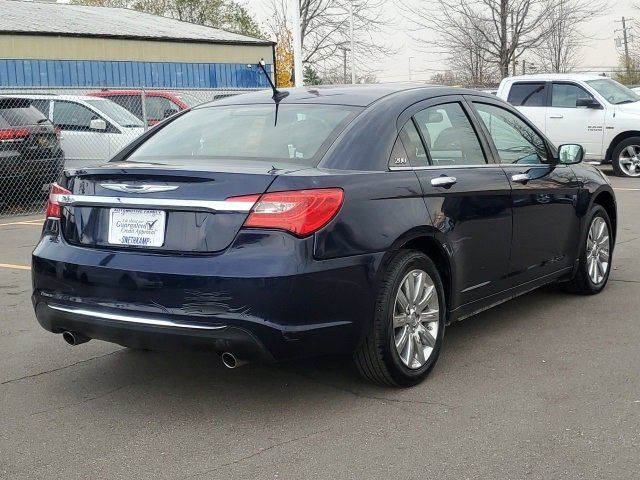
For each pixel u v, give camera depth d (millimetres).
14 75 25031
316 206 3896
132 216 4129
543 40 31672
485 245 5035
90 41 26641
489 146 5316
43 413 4273
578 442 3736
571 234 6133
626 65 49344
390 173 4387
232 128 4848
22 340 5625
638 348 5164
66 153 13594
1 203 12578
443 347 5270
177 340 3895
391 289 4246
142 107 14273
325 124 4555
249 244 3846
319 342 3951
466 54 33312
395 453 3668
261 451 3734
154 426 4070
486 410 4156
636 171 15578
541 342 5336
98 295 4102
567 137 16062
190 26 32906
